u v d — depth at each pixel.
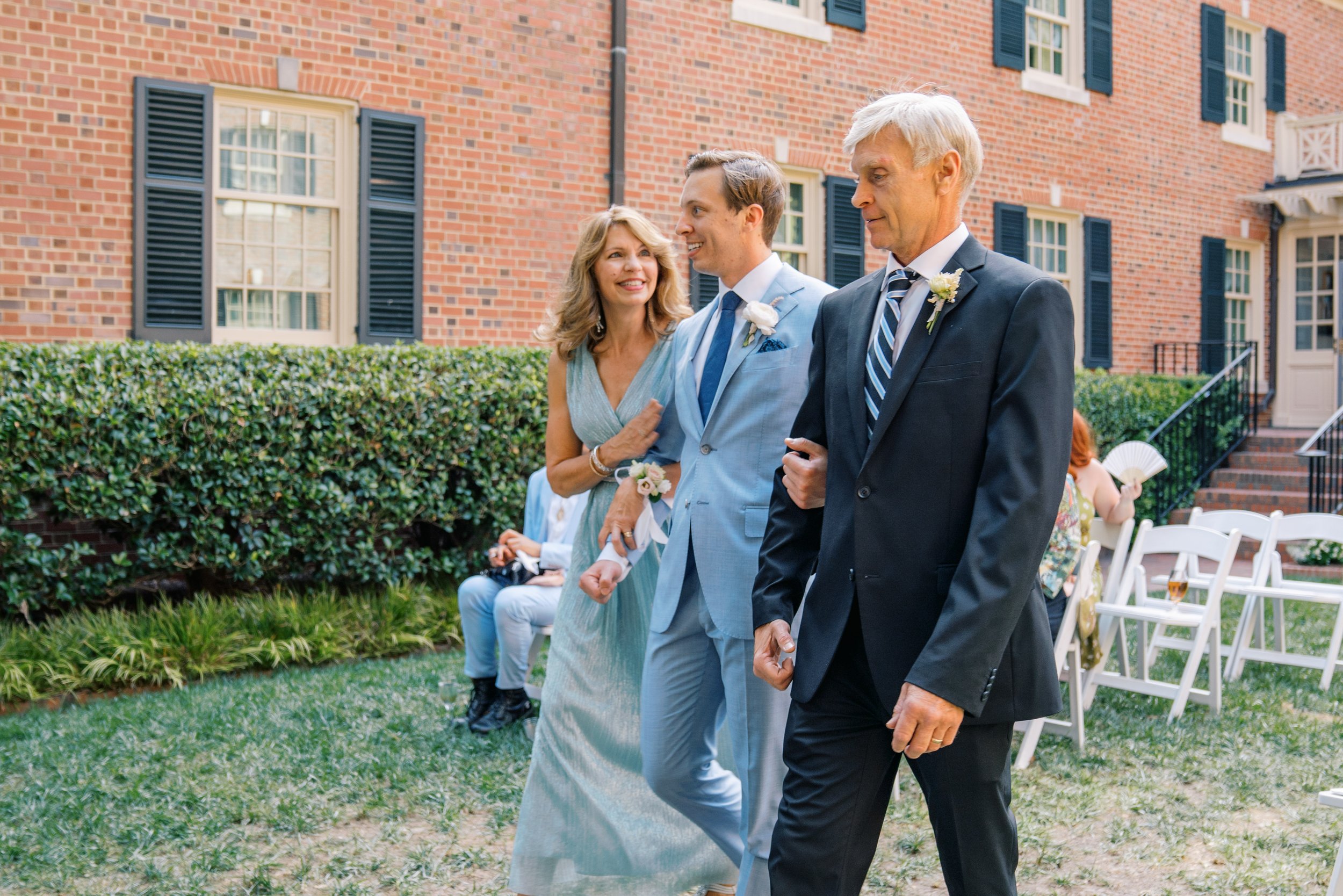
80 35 6.92
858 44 10.52
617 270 2.79
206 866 3.30
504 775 4.08
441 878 3.23
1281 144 14.90
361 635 6.34
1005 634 1.71
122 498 6.07
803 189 10.39
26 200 6.79
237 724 4.73
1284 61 15.22
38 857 3.36
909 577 1.85
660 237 2.86
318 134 7.89
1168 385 12.11
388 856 3.39
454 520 7.33
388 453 6.91
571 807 2.83
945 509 1.84
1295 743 4.53
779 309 2.54
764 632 2.11
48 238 6.86
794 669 2.04
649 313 2.90
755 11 9.79
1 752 4.40
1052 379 1.79
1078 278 12.73
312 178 7.87
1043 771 4.23
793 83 10.09
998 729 1.87
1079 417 5.31
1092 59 12.66
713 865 2.96
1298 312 15.05
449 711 4.90
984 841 1.88
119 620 5.89
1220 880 3.22
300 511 6.64
